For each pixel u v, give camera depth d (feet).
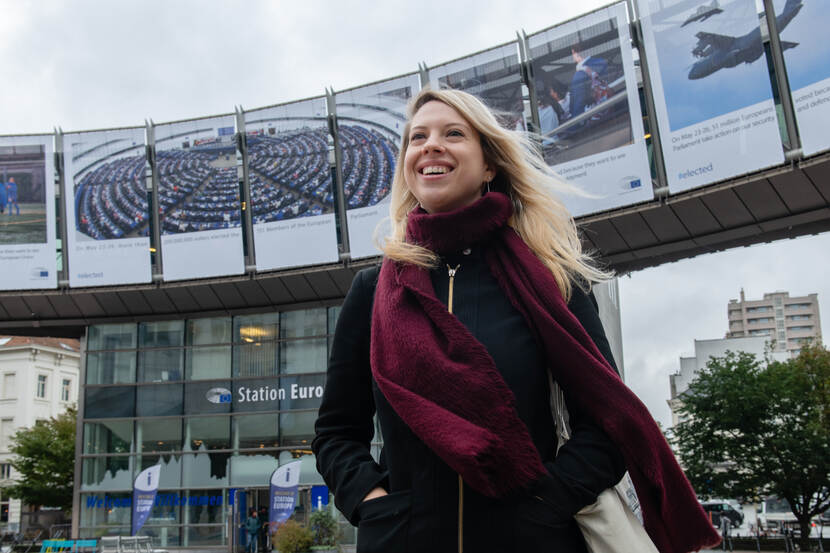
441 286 4.77
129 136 86.89
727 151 64.44
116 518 84.48
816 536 98.73
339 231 82.12
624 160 68.49
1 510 163.73
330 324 85.25
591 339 4.60
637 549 4.12
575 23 70.28
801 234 67.82
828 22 59.31
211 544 81.56
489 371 4.06
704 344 184.75
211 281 85.35
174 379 87.81
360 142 80.69
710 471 87.97
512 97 72.69
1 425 168.96
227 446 84.48
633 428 4.15
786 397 85.76
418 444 4.24
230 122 85.15
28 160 87.71
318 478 81.05
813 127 60.80
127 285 86.89
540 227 5.14
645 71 67.82
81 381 89.35
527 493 3.99
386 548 4.17
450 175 5.10
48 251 87.51
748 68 62.80
